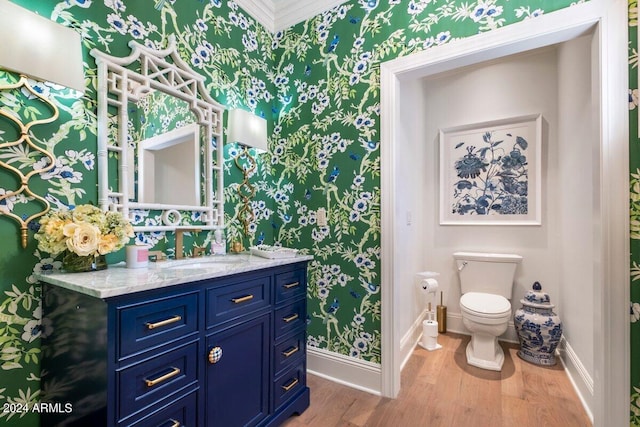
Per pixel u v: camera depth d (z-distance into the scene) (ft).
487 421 5.08
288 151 7.28
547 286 8.14
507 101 8.68
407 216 7.86
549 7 4.56
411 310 8.16
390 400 5.73
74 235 3.43
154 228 4.85
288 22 7.33
